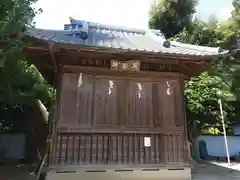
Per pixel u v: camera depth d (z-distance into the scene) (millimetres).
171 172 7672
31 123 14648
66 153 7148
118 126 7562
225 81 16047
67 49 6695
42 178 7785
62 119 7273
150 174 7547
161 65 8148
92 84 7625
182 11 23156
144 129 7723
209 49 8008
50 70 9297
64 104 7355
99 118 7492
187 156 7875
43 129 14781
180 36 21609
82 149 7258
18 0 6699
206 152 15570
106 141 7434
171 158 7773
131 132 7613
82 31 8250
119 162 7395
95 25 10305
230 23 18969
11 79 8578
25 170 10688
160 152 7727
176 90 8188
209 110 15633
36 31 7266
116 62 7547
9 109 14023
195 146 15203
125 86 7828
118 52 6836
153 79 8055
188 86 16406
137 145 7617
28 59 8023
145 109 7848
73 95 7457
